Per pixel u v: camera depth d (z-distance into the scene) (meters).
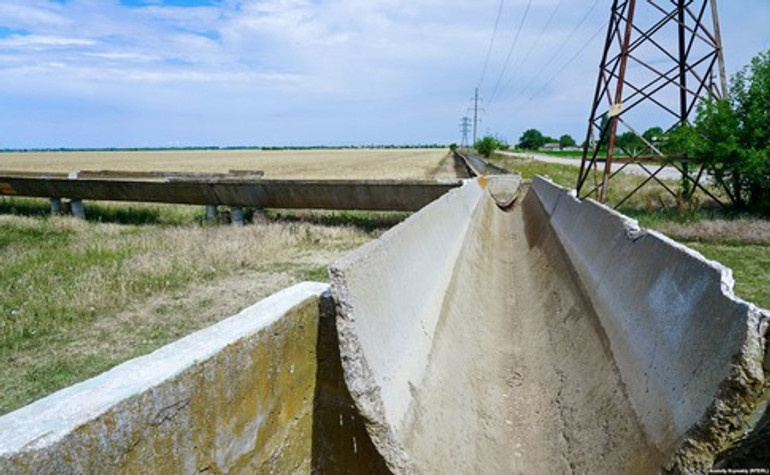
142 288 6.69
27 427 1.29
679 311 2.73
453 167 40.03
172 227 11.70
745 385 1.96
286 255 8.95
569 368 4.09
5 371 4.46
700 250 8.46
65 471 1.29
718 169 11.52
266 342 2.18
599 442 2.97
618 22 11.36
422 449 2.50
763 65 10.84
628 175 24.23
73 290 6.36
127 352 4.86
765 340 1.98
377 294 2.76
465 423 3.31
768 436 2.00
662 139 12.33
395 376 2.61
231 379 1.95
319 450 2.61
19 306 5.89
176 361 1.74
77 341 5.10
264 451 2.17
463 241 6.98
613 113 10.64
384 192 11.64
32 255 8.43
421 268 4.08
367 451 2.50
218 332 2.05
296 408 2.44
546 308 5.86
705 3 12.09
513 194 17.41
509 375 4.56
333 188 11.86
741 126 10.84
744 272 7.03
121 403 1.46
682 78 13.25
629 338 3.28
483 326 5.34
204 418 1.80
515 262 9.45
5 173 14.95
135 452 1.51
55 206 14.66
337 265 2.29
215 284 7.09
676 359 2.54
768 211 10.98
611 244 4.70
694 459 2.06
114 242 9.62
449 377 3.56
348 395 2.54
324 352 2.57
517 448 3.51
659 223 10.20
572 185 19.12
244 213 13.96
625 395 2.97
